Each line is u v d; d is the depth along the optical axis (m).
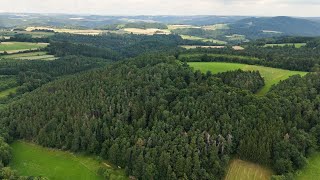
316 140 129.12
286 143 121.19
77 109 150.12
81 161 134.25
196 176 112.75
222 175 115.75
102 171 123.81
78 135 139.75
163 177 115.12
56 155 139.25
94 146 136.38
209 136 123.00
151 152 120.44
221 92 146.50
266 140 122.94
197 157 114.94
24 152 141.75
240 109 136.50
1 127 151.12
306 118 134.62
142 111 144.38
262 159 120.44
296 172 117.88
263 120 129.50
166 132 130.38
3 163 129.38
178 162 114.44
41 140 145.50
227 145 123.00
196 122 130.38
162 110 141.00
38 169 129.12
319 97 144.50
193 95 150.12
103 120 143.25
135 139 128.38
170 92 152.62
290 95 144.88
